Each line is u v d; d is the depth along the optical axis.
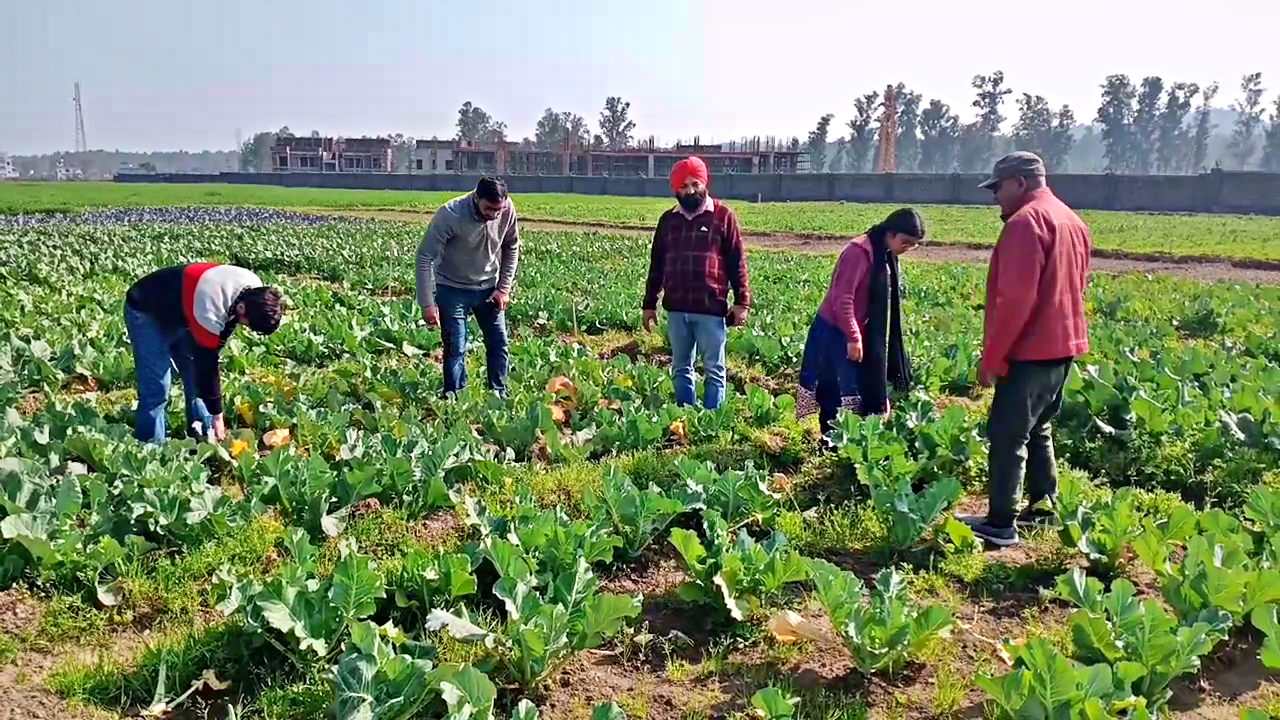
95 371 9.71
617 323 14.02
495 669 4.50
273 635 4.55
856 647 4.48
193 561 5.42
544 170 101.94
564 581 4.82
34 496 5.66
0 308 12.85
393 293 17.89
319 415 7.95
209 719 4.21
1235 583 4.80
